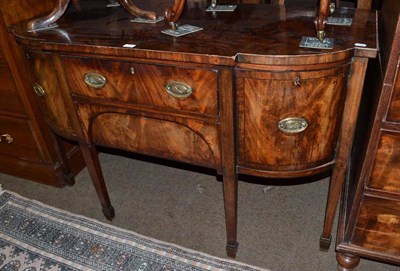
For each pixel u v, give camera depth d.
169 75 1.01
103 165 1.92
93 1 1.52
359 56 0.90
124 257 1.39
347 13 1.13
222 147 1.08
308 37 0.98
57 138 1.66
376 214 1.06
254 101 0.97
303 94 0.93
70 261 1.39
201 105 1.02
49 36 1.16
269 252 1.37
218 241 1.43
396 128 0.89
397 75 0.82
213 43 1.00
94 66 1.10
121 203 1.66
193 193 1.69
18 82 1.50
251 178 1.73
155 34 1.11
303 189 1.66
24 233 1.53
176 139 1.15
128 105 1.13
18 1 1.41
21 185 1.81
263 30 1.07
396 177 0.97
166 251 1.39
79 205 1.67
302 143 1.02
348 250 1.16
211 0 1.35
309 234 1.43
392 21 0.86
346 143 1.04
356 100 0.96
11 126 1.67
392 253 1.12
